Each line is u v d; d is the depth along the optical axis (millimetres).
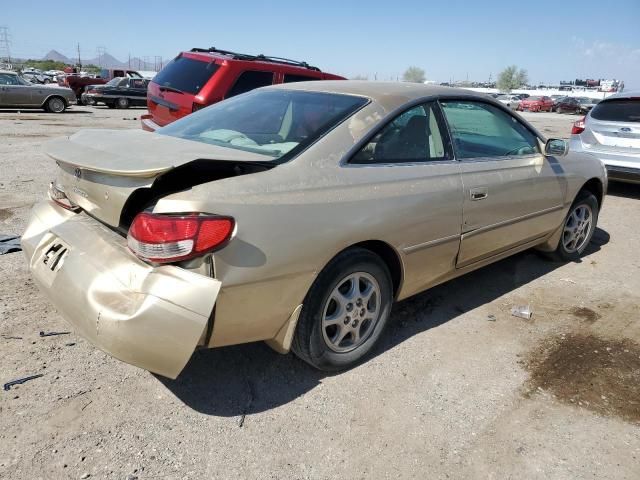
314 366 2869
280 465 2273
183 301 2170
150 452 2301
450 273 3502
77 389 2676
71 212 2918
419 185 3051
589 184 4895
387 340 3361
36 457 2229
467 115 3600
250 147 2840
